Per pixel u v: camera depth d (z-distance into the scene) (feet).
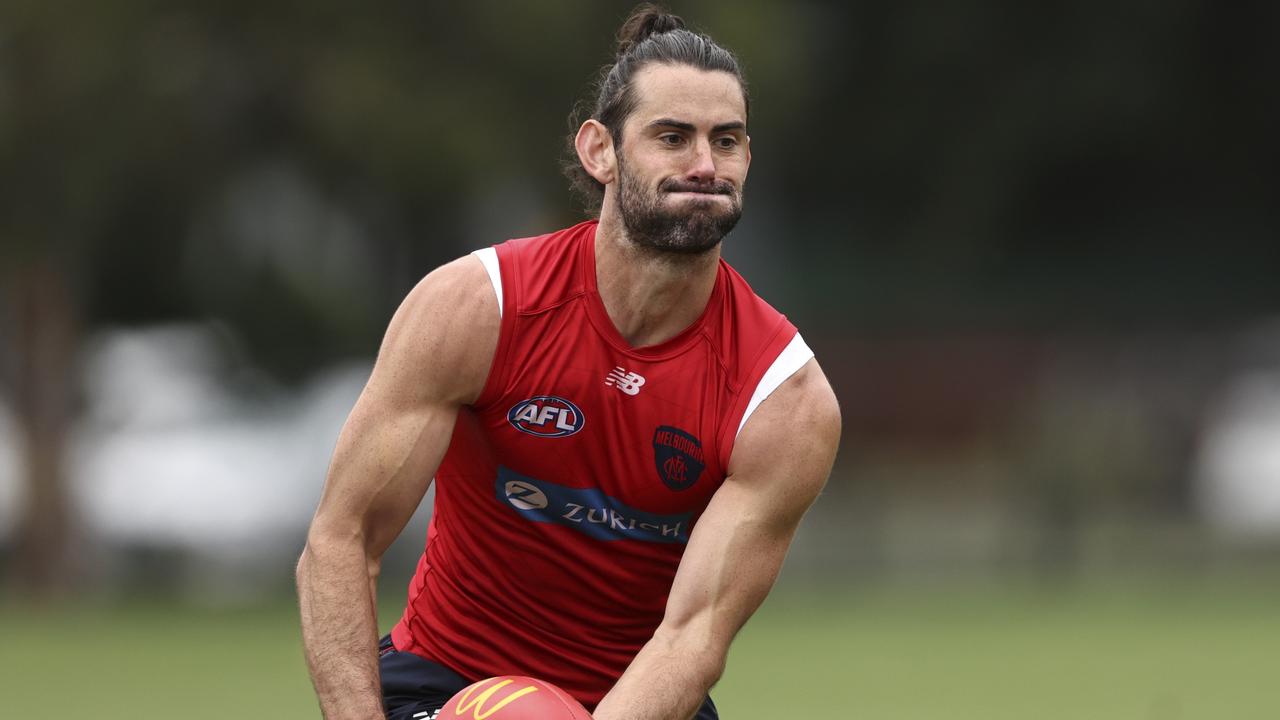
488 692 54.65
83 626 193.16
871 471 346.54
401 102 219.20
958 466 355.77
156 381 280.10
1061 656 163.63
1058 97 362.74
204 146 229.25
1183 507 308.19
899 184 382.63
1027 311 367.45
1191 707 127.54
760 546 56.34
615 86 55.01
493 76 228.02
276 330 274.57
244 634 182.39
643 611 59.72
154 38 211.61
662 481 56.54
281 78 224.74
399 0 224.94
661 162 53.67
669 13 56.70
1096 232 386.93
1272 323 367.25
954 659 161.58
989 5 359.25
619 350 55.62
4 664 153.69
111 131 211.61
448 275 56.18
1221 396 337.52
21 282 236.22
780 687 139.54
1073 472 269.44
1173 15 356.59
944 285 379.76
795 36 257.75
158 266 260.62
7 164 209.05
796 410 56.24
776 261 388.16
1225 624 195.11
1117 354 364.17
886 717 120.26
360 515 55.47
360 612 55.01
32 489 240.73
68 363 241.55
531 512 57.47
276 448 274.36
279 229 268.82
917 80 368.07
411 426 55.42
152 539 270.67
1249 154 377.91
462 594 60.03
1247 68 365.81
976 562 297.74
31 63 206.28
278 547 271.28
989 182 374.02
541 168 232.32
